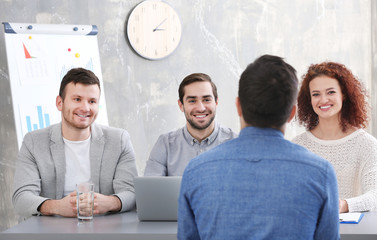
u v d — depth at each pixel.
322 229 1.14
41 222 1.99
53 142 2.38
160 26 4.18
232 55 4.35
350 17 4.45
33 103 3.50
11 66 3.47
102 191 2.40
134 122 4.17
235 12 4.34
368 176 2.21
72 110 2.30
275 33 4.39
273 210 1.09
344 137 2.39
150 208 1.97
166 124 4.25
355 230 1.74
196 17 4.29
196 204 1.17
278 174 1.11
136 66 4.16
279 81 1.14
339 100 2.35
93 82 2.32
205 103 2.45
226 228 1.11
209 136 2.54
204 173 1.16
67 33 3.66
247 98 1.16
